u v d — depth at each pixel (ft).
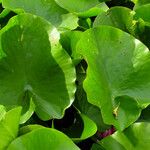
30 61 1.61
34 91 1.61
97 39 1.63
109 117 1.53
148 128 1.50
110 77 1.61
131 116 1.54
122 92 1.59
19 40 1.62
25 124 1.59
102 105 1.53
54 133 1.35
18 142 1.34
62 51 1.60
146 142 1.48
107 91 1.58
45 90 1.60
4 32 1.62
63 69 1.59
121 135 1.50
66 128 1.60
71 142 1.34
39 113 1.57
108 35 1.64
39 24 1.62
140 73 1.61
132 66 1.62
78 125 1.56
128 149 1.48
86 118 1.53
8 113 1.34
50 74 1.60
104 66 1.61
